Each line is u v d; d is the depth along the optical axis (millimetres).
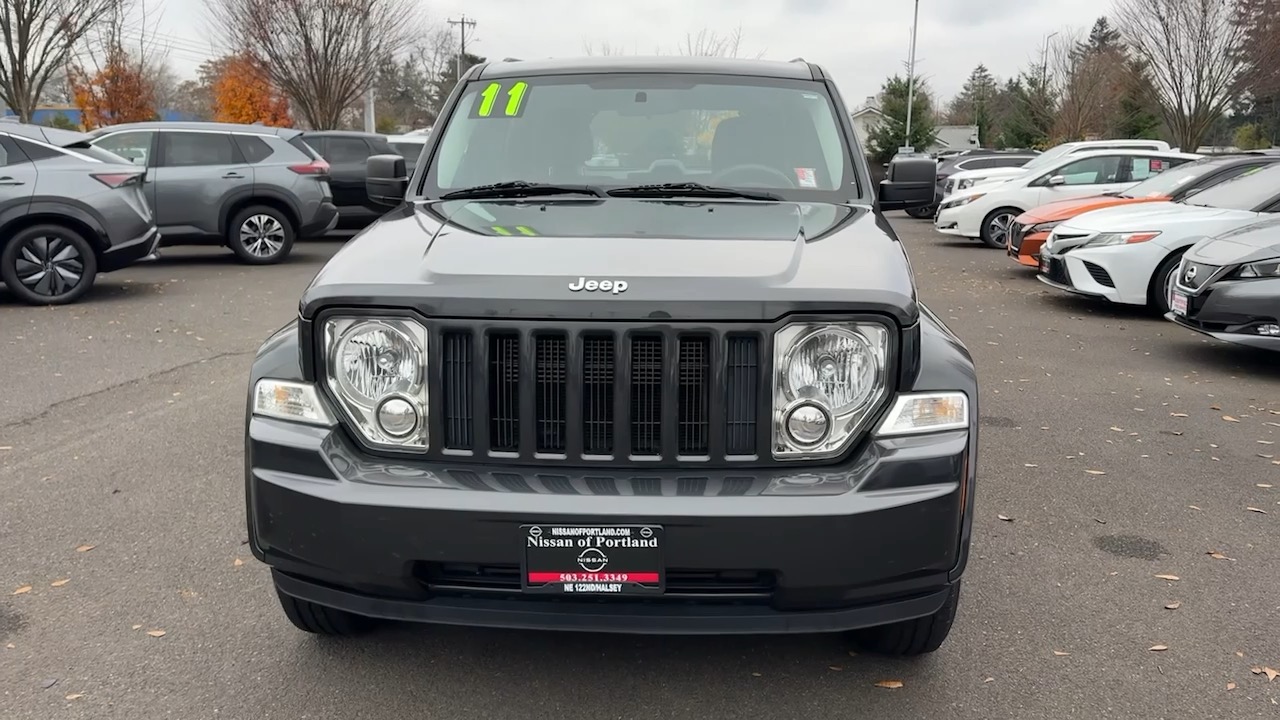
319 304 2613
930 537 2504
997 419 6055
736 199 3572
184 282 11320
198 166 12492
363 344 2605
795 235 3027
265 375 2725
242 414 5871
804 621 2543
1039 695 2934
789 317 2525
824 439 2562
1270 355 8086
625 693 2924
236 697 2883
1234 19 27812
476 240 2928
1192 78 28625
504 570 2549
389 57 29484
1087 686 2982
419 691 2926
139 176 10047
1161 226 9594
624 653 3152
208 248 15227
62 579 3646
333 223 13523
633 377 2553
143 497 4480
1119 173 16453
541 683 2977
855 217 3357
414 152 17047
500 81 4188
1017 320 9758
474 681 2984
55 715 2779
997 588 3658
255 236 12922
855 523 2432
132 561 3807
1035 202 16578
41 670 3018
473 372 2557
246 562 3807
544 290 2523
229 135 12734
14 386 6480
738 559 2436
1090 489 4777
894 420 2564
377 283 2609
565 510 2428
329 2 27000
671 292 2512
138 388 6480
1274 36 27281
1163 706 2873
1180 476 4984
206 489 4590
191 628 3293
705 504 2424
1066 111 44562
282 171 12898
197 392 6387
